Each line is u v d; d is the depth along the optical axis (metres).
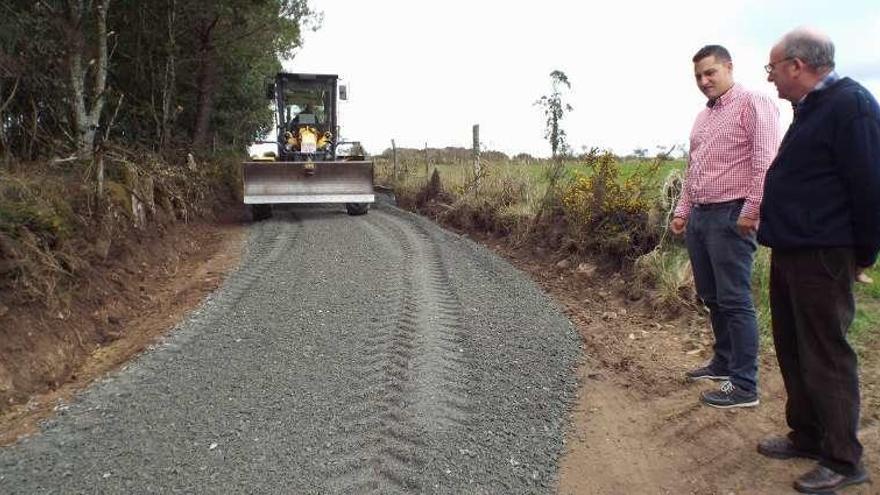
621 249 6.64
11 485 2.98
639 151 7.54
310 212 12.68
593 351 4.72
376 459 3.13
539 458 3.29
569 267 7.14
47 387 4.25
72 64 8.16
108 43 11.47
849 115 2.68
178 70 13.41
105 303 5.55
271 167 11.39
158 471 3.06
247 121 19.33
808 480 2.93
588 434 3.57
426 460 3.13
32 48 7.90
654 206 6.65
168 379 4.09
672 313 5.39
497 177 10.32
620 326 5.32
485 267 7.18
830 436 2.87
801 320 2.92
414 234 9.38
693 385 4.08
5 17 7.63
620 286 6.21
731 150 3.61
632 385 4.15
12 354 4.24
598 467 3.25
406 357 4.39
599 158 7.45
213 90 15.15
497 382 4.07
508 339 4.82
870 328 4.69
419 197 13.06
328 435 3.36
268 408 3.66
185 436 3.37
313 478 2.99
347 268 7.00
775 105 3.51
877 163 2.63
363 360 4.35
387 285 6.27
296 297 5.86
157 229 7.95
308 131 13.02
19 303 4.58
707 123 3.79
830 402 2.85
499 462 3.20
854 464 2.86
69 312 5.00
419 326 5.02
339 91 13.90
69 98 8.37
